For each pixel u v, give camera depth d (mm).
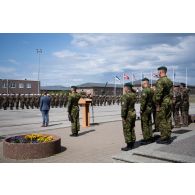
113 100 41406
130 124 7973
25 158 7379
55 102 31719
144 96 8531
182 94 11484
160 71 8039
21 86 66438
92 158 7316
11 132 11977
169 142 7996
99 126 13492
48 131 12148
